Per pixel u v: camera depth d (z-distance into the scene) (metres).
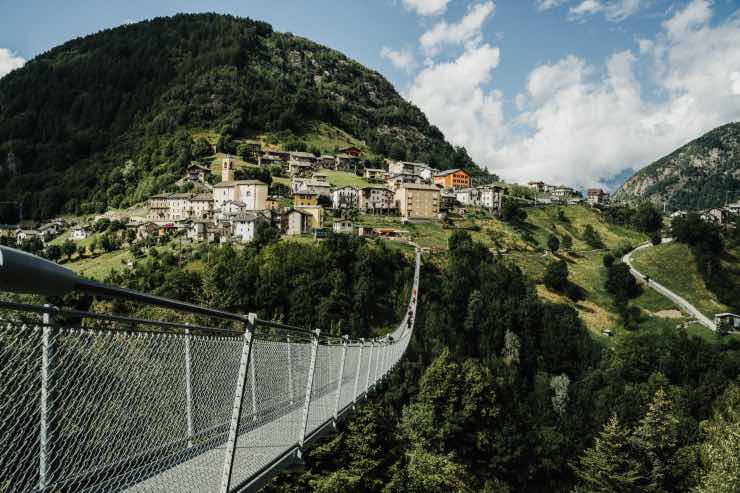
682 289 117.06
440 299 94.38
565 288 117.81
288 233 112.94
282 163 176.88
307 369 11.16
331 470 27.52
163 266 88.62
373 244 106.88
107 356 4.90
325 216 129.25
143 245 107.00
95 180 178.38
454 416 51.22
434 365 53.91
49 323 4.23
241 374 6.79
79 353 4.58
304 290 78.81
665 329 87.50
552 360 86.38
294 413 10.21
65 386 4.45
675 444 47.66
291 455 9.91
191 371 6.21
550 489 54.31
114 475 5.13
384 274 94.50
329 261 86.81
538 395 71.75
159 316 29.30
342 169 186.75
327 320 75.38
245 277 76.56
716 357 80.06
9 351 3.94
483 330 88.12
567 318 94.19
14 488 4.05
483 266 108.06
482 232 139.62
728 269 121.38
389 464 30.02
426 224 135.50
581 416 62.94
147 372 5.45
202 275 78.69
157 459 5.68
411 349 68.69
